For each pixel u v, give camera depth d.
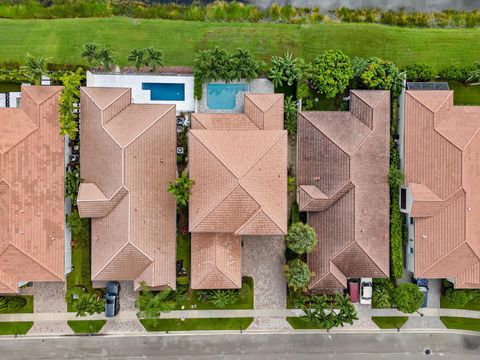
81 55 35.78
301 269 36.19
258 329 40.03
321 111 38.72
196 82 38.34
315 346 40.44
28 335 38.84
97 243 37.03
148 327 39.50
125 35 40.59
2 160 34.81
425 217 38.09
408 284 38.75
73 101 36.72
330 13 42.28
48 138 36.34
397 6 42.56
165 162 37.09
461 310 41.19
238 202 34.53
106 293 38.34
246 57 36.59
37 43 39.97
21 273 36.06
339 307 37.56
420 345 41.00
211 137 35.62
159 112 36.97
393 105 39.75
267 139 35.91
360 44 41.59
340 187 36.94
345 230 37.19
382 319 40.78
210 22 41.34
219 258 36.72
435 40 42.03
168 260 37.19
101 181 36.31
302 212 39.78
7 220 35.03
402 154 38.91
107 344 39.31
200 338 39.81
